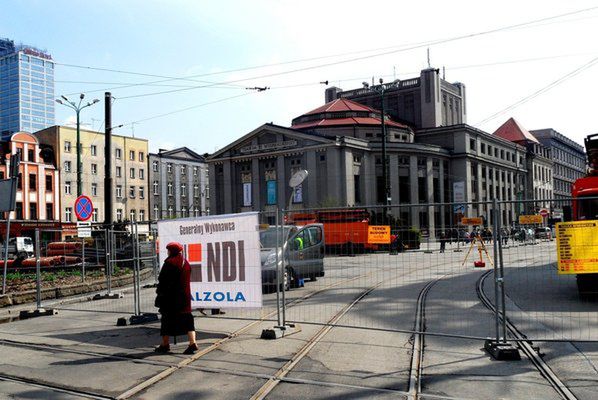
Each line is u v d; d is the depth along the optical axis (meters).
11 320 11.40
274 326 8.56
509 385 5.74
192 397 5.52
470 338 7.30
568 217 12.15
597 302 9.91
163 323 7.45
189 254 9.27
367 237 9.59
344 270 9.95
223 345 7.83
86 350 7.76
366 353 7.23
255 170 64.44
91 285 16.12
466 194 69.81
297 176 31.19
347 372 6.32
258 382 5.98
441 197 67.31
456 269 9.34
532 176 94.19
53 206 66.75
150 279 20.23
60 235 19.50
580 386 5.64
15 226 46.19
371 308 10.61
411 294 12.48
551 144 107.50
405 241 9.14
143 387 5.86
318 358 7.00
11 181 13.53
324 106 70.81
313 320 9.59
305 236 12.38
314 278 11.68
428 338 8.09
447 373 6.22
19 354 7.67
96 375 6.38
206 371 6.45
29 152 64.75
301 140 60.47
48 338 8.78
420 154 64.69
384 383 5.88
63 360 7.20
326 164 58.53
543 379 5.94
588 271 6.94
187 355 7.26
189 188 86.44
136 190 78.00
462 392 5.53
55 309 12.23
